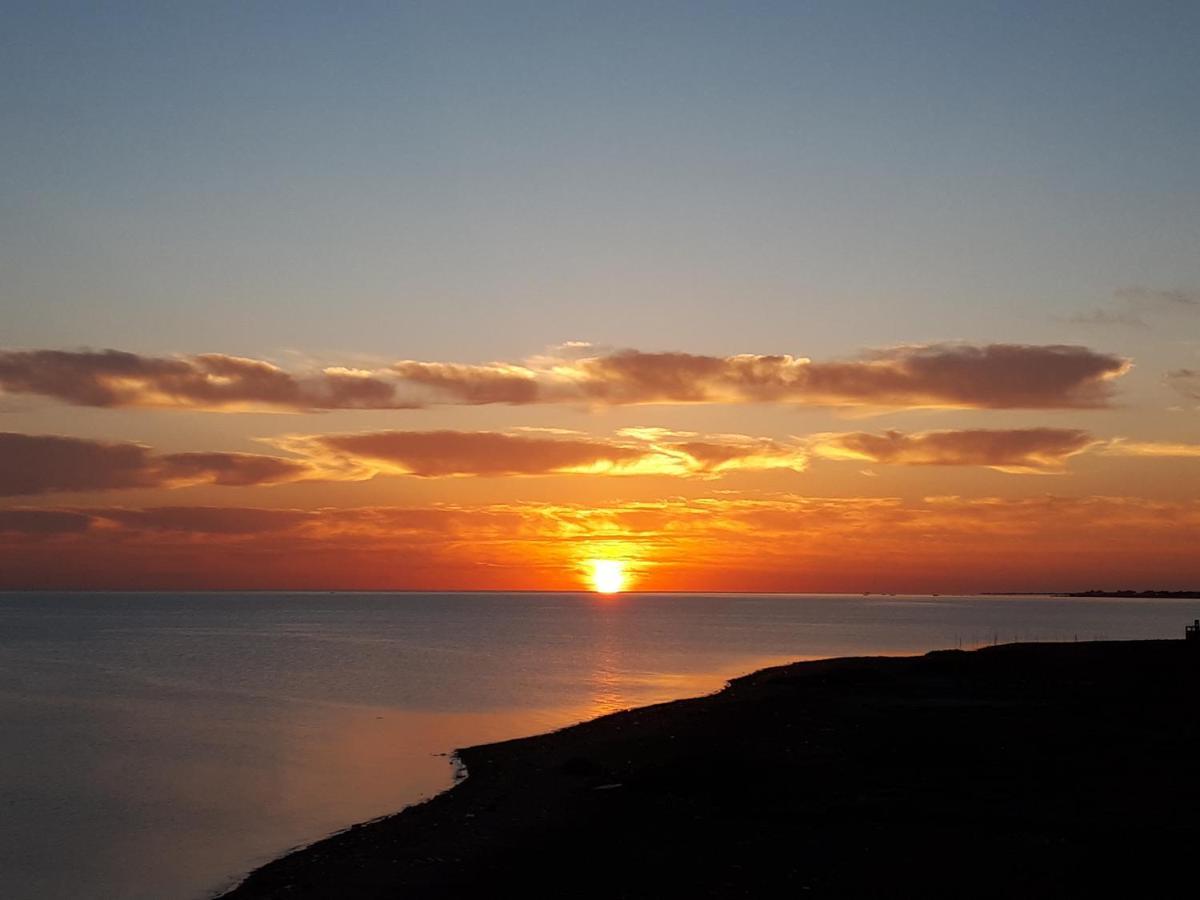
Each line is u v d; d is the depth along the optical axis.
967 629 165.12
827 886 20.11
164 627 174.12
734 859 22.22
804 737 38.28
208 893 23.36
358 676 79.38
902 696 52.38
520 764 36.78
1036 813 25.33
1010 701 49.41
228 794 34.25
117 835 28.81
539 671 84.06
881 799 27.14
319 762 40.22
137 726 50.94
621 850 23.30
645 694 66.19
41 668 88.50
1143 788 28.23
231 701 62.12
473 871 22.66
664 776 30.92
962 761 32.34
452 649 113.94
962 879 20.27
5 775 37.62
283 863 24.64
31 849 27.33
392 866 23.50
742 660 97.50
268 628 170.25
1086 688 54.31
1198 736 37.00
